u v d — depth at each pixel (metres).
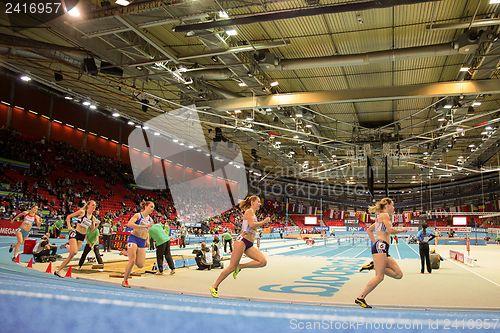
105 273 9.19
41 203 24.39
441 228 33.34
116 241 18.42
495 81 15.68
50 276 7.41
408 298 7.05
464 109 20.84
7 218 20.50
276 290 7.77
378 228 5.51
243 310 2.78
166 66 16.44
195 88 18.42
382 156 28.78
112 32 12.74
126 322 2.88
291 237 42.62
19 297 3.02
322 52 15.79
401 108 23.39
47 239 11.05
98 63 16.84
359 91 17.25
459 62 16.61
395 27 13.70
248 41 14.05
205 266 11.38
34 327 2.96
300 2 12.09
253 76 16.44
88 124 32.78
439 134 28.03
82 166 31.11
